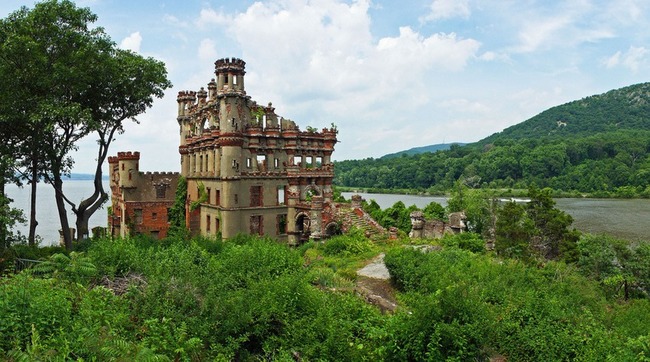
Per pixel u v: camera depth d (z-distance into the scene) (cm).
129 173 5772
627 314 2462
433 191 17675
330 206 5134
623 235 7081
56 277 1875
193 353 1489
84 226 4359
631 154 15912
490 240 5078
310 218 5181
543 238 4806
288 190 5522
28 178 3906
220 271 2230
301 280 2050
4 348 1263
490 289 2539
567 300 2561
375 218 6216
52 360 1173
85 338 1289
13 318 1342
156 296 1727
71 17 3688
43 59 3416
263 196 5322
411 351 1708
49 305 1457
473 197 6500
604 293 3478
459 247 4406
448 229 5197
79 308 1589
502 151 17012
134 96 4234
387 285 3150
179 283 1802
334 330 1669
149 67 4300
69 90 3816
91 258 2138
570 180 15038
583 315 2309
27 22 3500
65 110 3434
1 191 3556
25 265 2850
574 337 1983
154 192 5994
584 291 2898
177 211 6069
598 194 13962
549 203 4869
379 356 1709
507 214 4653
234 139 5006
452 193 7256
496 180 15988
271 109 5575
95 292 1697
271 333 1808
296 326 1758
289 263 2658
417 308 1784
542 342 1983
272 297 1873
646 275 3853
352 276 3155
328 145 5828
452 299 1783
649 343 1803
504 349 2050
